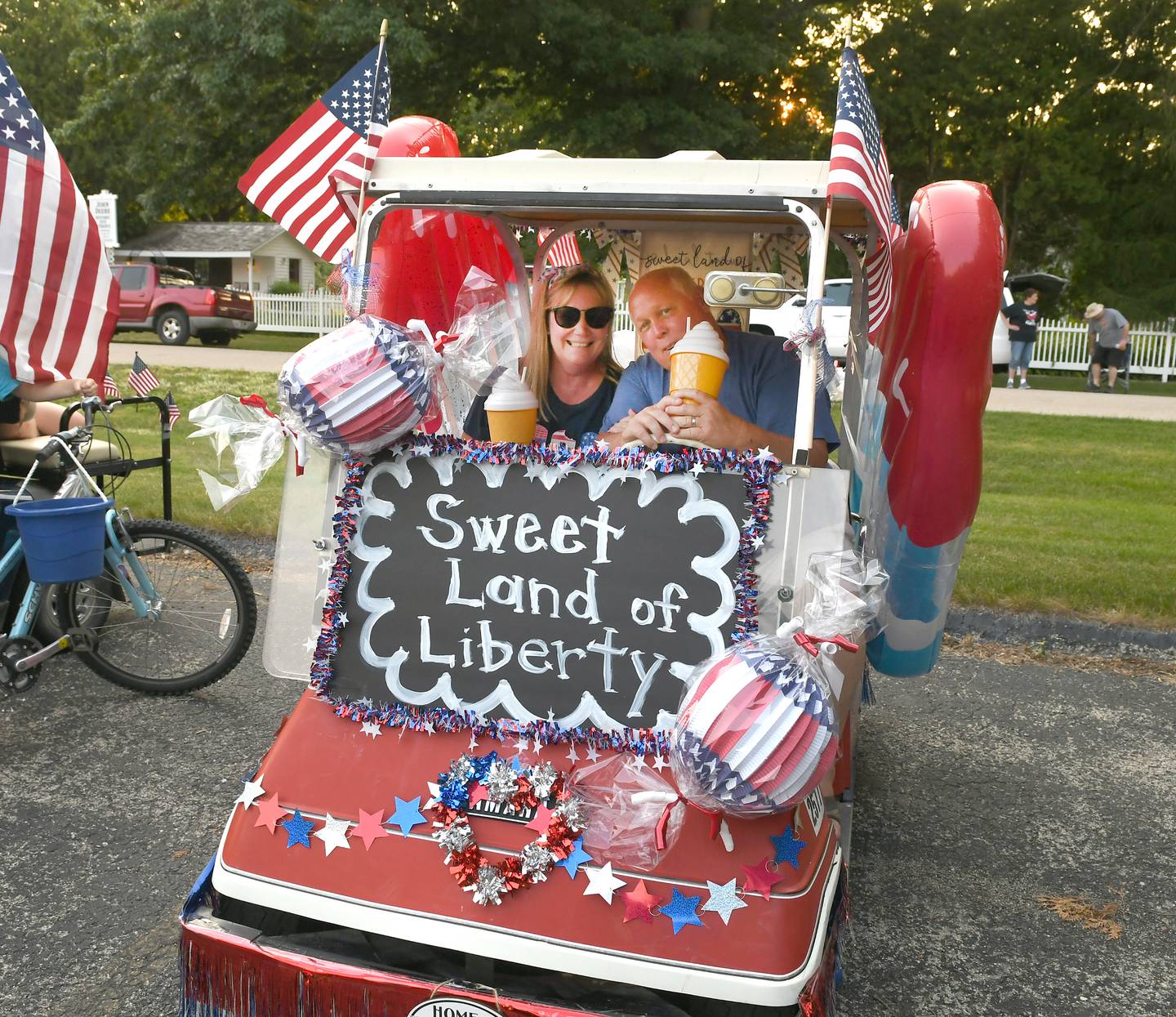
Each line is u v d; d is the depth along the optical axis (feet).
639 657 7.32
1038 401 52.01
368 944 7.02
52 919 9.96
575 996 6.63
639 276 12.91
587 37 59.26
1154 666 17.29
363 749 7.51
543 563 7.55
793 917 6.49
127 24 68.90
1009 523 24.62
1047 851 11.76
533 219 12.07
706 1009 6.54
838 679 6.88
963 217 7.71
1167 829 12.28
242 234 114.93
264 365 56.65
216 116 66.03
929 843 11.89
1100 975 9.63
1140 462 33.47
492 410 8.84
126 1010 8.80
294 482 8.15
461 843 6.91
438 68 63.57
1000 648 17.94
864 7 77.56
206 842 11.36
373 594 7.82
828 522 7.15
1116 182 89.35
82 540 12.61
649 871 6.68
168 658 15.28
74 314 14.51
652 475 7.41
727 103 65.16
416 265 10.79
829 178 7.22
